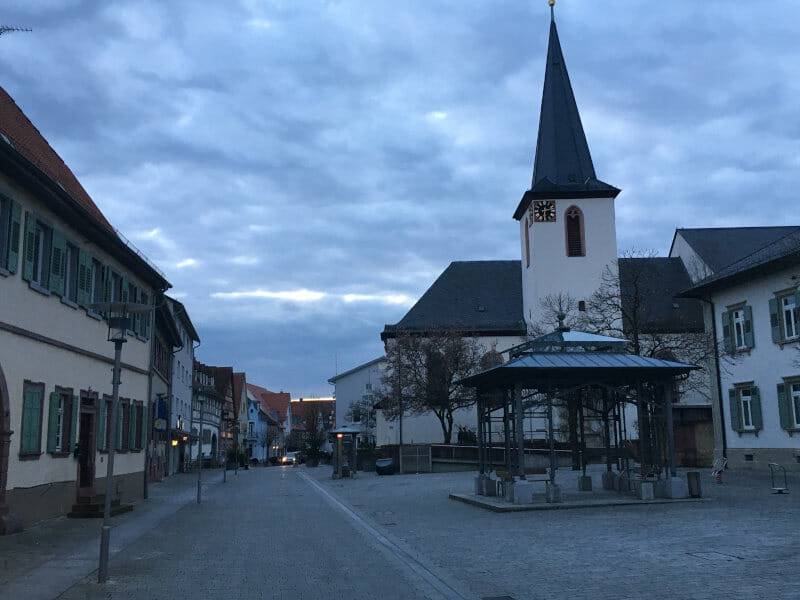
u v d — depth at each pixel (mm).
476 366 52094
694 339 35562
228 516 19438
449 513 19672
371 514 19953
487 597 9070
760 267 30391
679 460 36969
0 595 9078
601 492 22891
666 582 9578
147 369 27438
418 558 12156
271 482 37875
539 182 53594
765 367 31516
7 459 15125
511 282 60906
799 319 29328
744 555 11344
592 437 44125
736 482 26312
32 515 16750
